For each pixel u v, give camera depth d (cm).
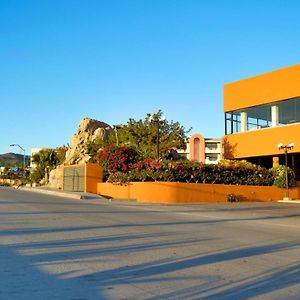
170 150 4241
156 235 1237
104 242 1079
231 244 1121
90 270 775
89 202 2628
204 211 2283
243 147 3719
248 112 3719
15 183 6994
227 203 2956
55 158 6109
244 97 3725
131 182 3053
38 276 725
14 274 736
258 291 662
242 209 2489
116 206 2392
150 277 732
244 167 3281
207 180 3103
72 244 1038
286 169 3362
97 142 4556
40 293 628
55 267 793
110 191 3244
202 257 922
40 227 1318
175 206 2580
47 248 978
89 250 966
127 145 3575
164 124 4159
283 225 1706
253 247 1086
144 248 1010
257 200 3244
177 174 3011
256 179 3303
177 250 997
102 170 3484
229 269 811
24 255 895
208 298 617
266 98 3550
